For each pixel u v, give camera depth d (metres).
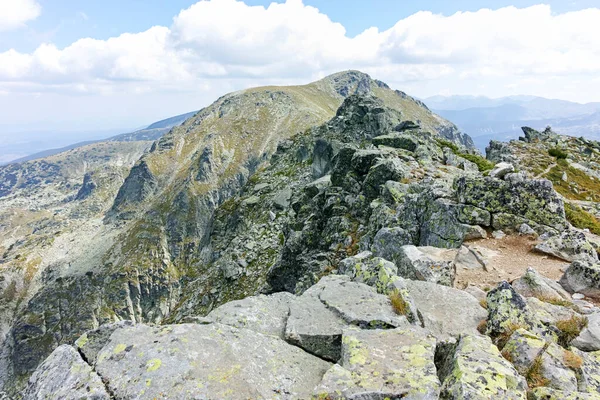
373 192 35.28
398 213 26.69
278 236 68.19
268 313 10.84
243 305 11.18
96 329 8.91
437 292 12.07
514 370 7.43
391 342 8.34
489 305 11.02
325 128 102.81
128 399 6.74
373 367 7.44
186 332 8.48
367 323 9.69
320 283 13.02
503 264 16.94
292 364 8.25
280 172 108.56
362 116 86.50
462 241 19.97
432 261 15.88
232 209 106.50
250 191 108.38
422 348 7.98
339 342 9.15
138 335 8.43
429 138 58.19
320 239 37.69
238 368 7.52
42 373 7.85
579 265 13.93
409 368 7.31
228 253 73.06
